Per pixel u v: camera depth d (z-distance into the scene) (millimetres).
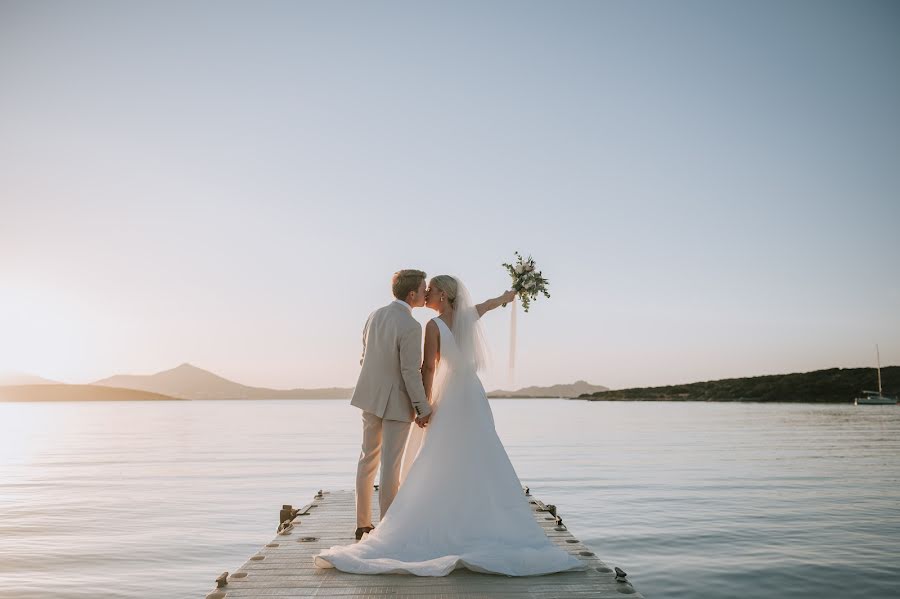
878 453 25578
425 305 5254
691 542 9469
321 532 6051
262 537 9898
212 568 8031
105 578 7543
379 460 5398
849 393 138000
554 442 33094
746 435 38438
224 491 15055
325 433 44469
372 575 4266
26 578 7547
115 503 13344
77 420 78250
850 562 8258
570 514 11859
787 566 8070
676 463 21719
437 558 4414
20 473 19188
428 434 4863
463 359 4973
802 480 16828
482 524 4613
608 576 4246
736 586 7230
